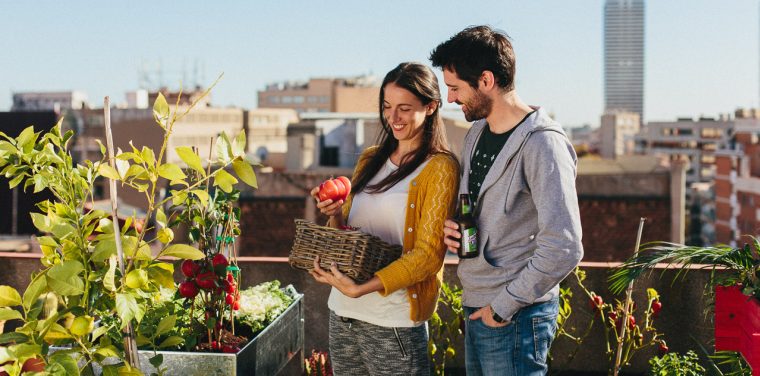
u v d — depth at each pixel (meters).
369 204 2.62
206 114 49.53
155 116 2.38
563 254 2.23
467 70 2.35
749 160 64.00
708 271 3.85
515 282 2.30
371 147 2.75
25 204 21.78
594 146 78.12
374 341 2.62
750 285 2.81
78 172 2.49
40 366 2.64
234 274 2.98
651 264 3.00
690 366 3.58
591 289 3.95
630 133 124.75
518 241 2.39
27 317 2.39
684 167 26.56
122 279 2.38
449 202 2.52
